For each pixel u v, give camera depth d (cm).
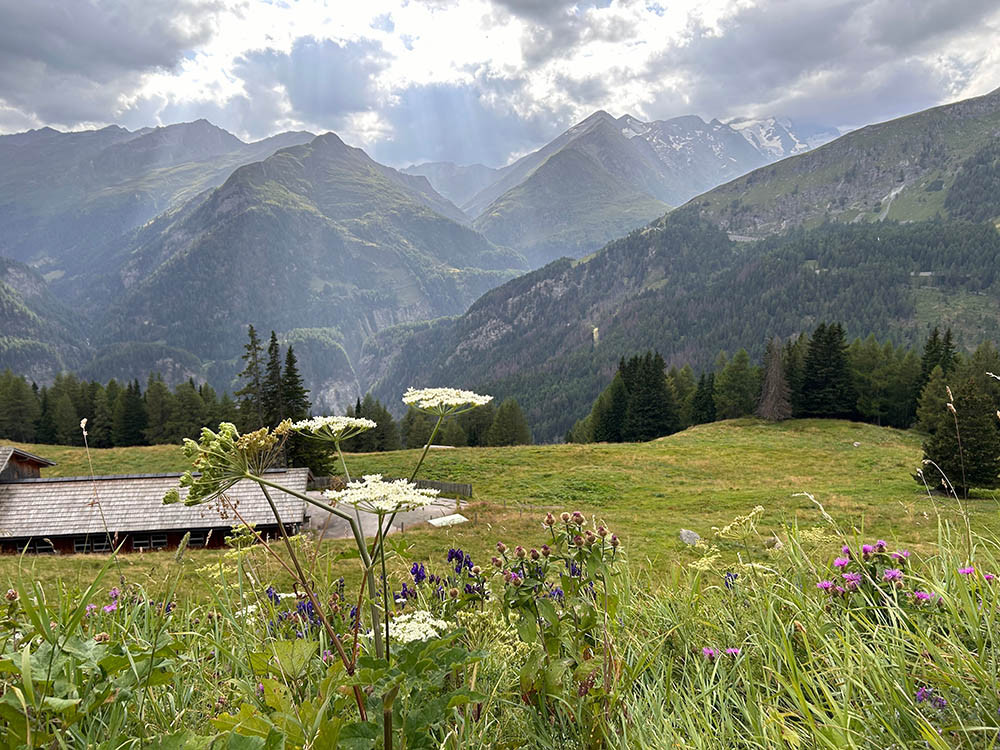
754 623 316
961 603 278
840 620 294
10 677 202
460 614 296
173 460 8588
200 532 3481
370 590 207
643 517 3641
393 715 192
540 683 265
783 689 262
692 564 379
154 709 249
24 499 3844
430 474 6575
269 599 334
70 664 191
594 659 274
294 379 6028
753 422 9594
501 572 310
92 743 200
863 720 215
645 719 245
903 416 9144
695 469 6638
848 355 9469
